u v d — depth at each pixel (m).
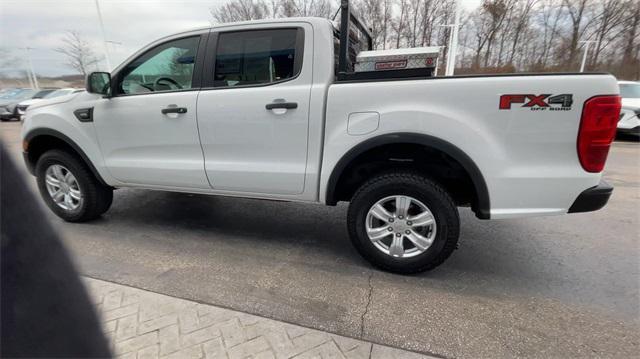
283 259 2.84
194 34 2.86
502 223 3.65
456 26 13.31
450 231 2.40
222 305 2.19
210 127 2.81
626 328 2.02
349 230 2.64
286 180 2.72
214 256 2.88
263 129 2.67
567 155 2.13
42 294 0.73
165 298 2.25
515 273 2.65
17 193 0.68
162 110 2.92
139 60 3.04
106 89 3.08
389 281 2.51
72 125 3.25
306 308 2.17
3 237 0.66
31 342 0.71
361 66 2.63
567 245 3.13
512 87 2.12
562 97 2.06
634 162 6.60
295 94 2.54
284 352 1.78
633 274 2.63
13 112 14.52
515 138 2.18
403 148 2.55
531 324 2.05
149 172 3.13
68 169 3.41
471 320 2.08
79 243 3.12
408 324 2.03
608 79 2.01
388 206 2.59
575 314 2.15
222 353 1.77
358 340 1.89
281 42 2.62
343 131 2.46
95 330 0.84
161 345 1.82
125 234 3.33
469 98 2.20
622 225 3.59
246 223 3.63
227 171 2.86
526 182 2.21
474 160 2.24
